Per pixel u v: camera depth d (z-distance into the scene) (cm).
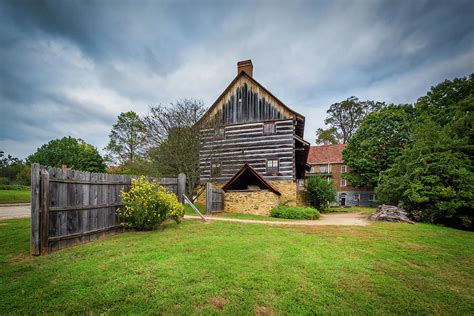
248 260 443
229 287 326
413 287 358
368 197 3797
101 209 628
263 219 1209
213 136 1727
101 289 305
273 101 1842
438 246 629
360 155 3059
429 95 2623
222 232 721
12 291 297
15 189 3189
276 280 354
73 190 540
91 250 483
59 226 498
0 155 5138
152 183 785
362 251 546
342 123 4781
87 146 4372
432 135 1416
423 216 1230
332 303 297
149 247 511
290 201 1694
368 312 280
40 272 358
